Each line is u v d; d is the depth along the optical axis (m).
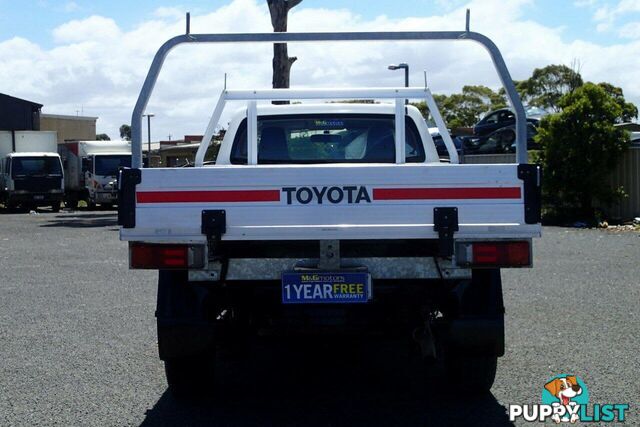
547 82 52.12
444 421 5.06
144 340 7.52
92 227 22.88
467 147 26.69
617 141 20.00
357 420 5.11
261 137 7.12
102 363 6.65
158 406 5.46
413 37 5.07
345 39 5.08
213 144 15.77
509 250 4.74
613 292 9.82
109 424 5.05
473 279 5.03
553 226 19.67
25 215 30.83
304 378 6.25
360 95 6.67
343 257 4.94
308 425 5.02
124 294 10.20
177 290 5.07
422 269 4.88
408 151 7.13
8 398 5.64
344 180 4.75
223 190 4.76
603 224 19.20
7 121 51.28
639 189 20.14
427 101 6.87
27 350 7.12
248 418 5.18
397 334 5.27
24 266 13.21
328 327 5.21
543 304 9.07
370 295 4.86
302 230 4.75
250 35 5.07
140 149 5.04
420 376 6.26
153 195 4.77
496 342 4.97
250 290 5.21
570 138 20.08
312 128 7.13
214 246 4.81
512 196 4.72
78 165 37.06
